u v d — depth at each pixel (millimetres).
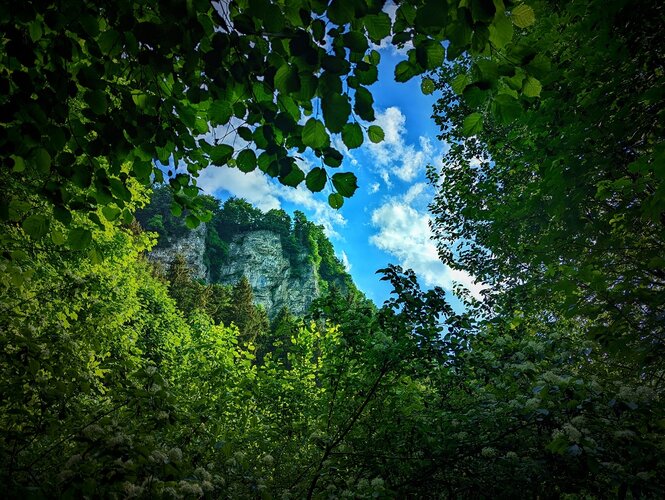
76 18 1569
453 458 3984
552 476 3463
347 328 4492
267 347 30625
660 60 2729
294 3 1277
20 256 2902
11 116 1624
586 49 2926
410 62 1492
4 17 1485
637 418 3076
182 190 2498
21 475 2545
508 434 3941
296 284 87000
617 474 2738
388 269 4379
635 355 2736
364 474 4512
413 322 4348
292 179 1741
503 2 1079
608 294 2902
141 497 2324
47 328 3672
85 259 8094
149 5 1619
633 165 2537
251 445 5223
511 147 5789
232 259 84625
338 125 1338
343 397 4707
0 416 3086
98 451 2395
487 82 1271
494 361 4184
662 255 3275
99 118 1938
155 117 2025
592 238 3619
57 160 1960
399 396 4508
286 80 1297
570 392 3178
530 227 5297
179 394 5285
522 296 5781
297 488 4617
